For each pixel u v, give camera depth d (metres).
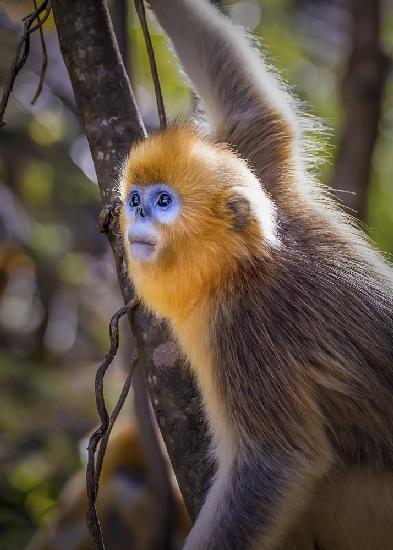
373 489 7.67
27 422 15.33
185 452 7.63
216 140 8.37
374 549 7.73
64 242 18.38
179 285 7.53
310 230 8.01
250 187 7.56
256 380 7.33
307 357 7.34
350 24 15.58
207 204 7.41
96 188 18.47
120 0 9.19
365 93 15.23
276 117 8.91
